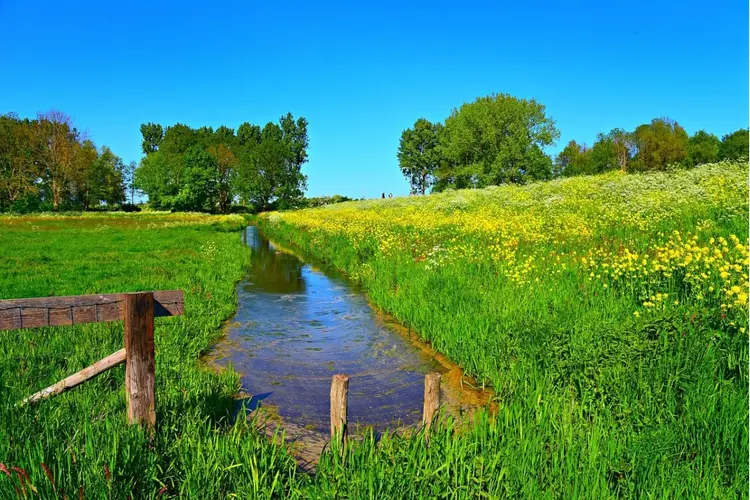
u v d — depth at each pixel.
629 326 5.99
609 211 17.11
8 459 3.62
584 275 9.55
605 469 3.85
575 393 5.44
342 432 4.27
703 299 6.87
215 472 3.79
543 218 18.17
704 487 3.54
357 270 15.91
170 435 4.37
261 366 7.66
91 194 80.12
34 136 65.19
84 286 11.99
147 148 106.31
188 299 10.91
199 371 6.77
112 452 3.65
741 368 5.00
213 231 34.62
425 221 21.84
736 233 11.05
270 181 84.69
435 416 4.49
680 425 4.37
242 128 104.81
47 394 4.17
